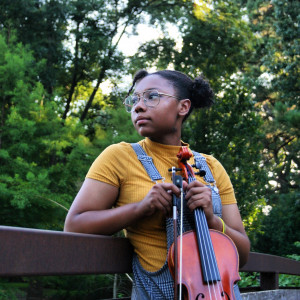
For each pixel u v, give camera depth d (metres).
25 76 10.71
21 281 10.00
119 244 1.58
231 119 12.42
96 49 14.13
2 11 13.20
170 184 1.47
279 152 23.03
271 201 20.58
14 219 8.99
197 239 1.49
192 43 15.98
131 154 1.68
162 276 1.51
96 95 16.67
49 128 9.77
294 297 3.17
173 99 1.76
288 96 16.42
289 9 15.77
